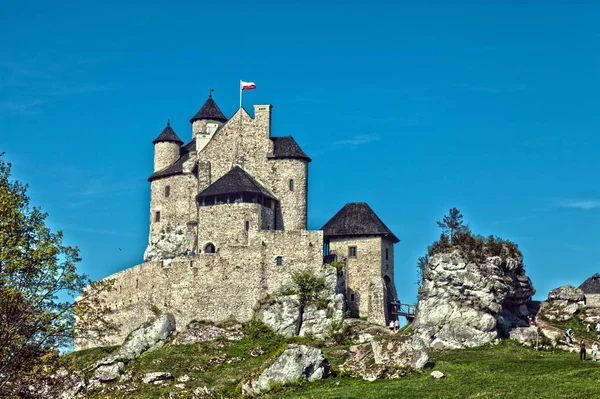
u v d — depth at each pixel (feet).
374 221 451.53
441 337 373.81
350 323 423.23
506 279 384.88
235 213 442.50
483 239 399.44
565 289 401.08
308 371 341.21
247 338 412.77
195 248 459.32
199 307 427.74
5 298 220.64
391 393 301.84
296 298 423.64
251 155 469.57
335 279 429.38
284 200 463.42
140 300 440.04
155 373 378.53
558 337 368.48
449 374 323.37
